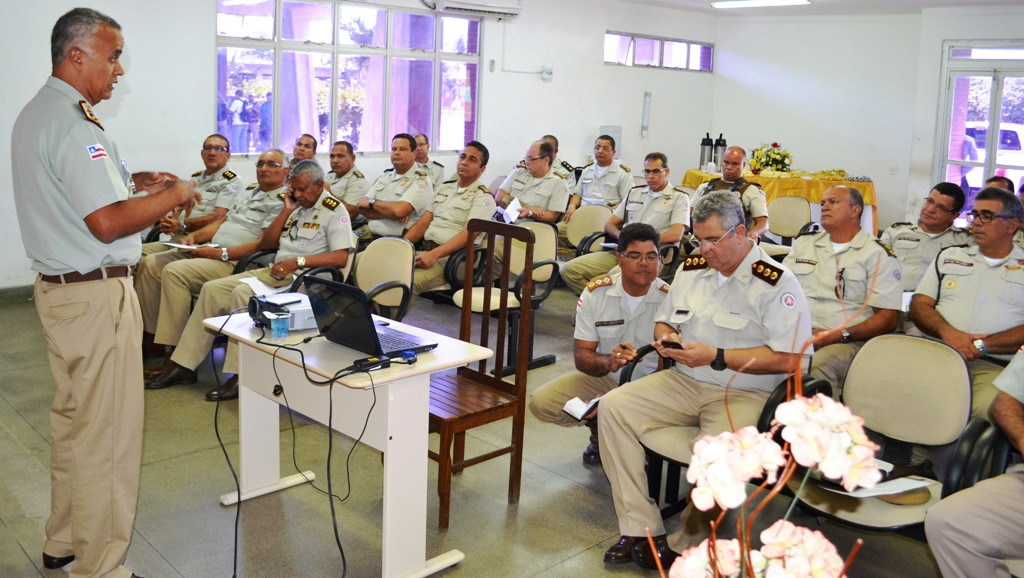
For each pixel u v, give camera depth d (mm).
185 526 2723
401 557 2396
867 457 882
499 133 8883
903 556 2678
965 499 2070
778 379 2693
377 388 2324
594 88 9656
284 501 2924
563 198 6242
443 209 5246
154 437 3457
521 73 8922
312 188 4285
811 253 3535
